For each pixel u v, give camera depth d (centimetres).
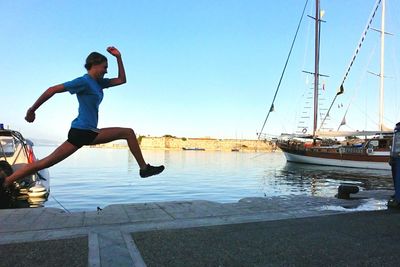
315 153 4388
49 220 541
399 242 464
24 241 442
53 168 3972
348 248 438
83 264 372
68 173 3266
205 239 461
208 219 562
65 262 377
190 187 2231
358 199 794
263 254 412
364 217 598
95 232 481
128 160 6106
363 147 3888
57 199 1659
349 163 4028
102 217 561
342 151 4094
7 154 1220
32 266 365
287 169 3947
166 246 432
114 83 429
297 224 545
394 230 520
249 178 2933
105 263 376
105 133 405
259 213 613
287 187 2303
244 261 391
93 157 7469
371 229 523
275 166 4538
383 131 3550
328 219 581
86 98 395
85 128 392
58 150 404
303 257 406
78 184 2323
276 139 4784
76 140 396
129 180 2639
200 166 4628
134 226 513
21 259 383
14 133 1223
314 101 4503
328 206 696
